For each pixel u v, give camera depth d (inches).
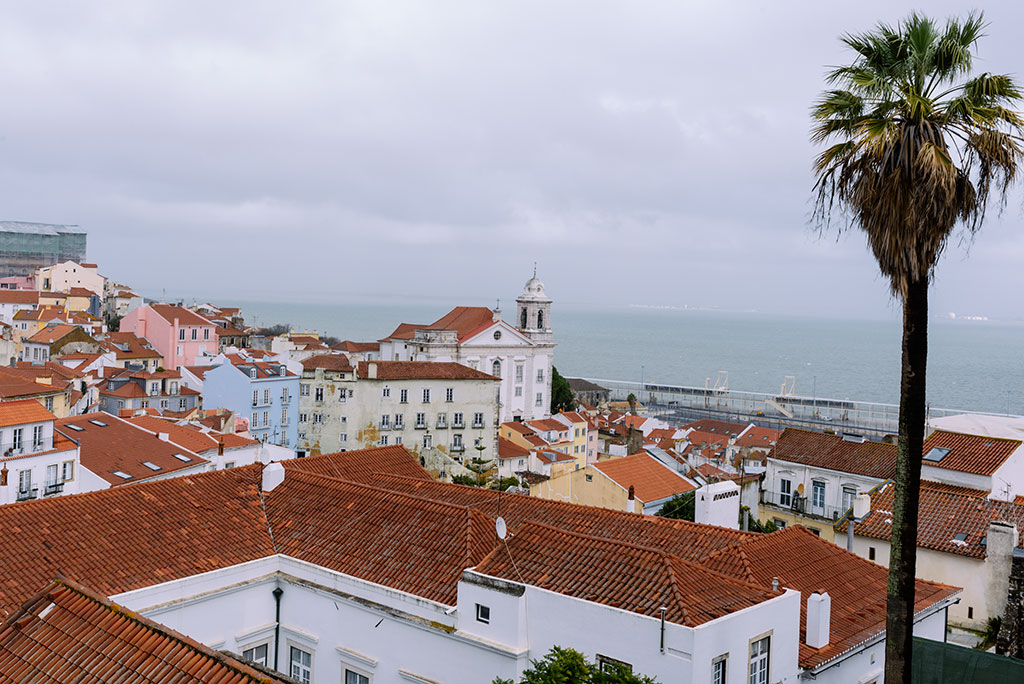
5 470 2034.9
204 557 1214.3
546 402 6456.7
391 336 6688.0
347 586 1165.1
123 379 4448.8
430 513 1262.3
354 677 1148.5
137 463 2367.1
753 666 958.4
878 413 6830.7
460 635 1032.2
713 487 1487.5
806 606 1096.2
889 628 850.8
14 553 1101.7
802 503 2311.8
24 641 857.5
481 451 4436.5
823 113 848.9
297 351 6151.6
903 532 840.3
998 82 789.2
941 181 760.3
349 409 4242.1
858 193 808.9
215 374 4217.5
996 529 1679.4
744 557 1140.5
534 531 1130.0
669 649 887.7
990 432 2827.3
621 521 1305.4
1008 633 1332.4
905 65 806.5
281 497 1407.5
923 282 815.1
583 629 954.7
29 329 6284.5
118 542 1189.7
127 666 793.6
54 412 3253.0
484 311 6550.2
